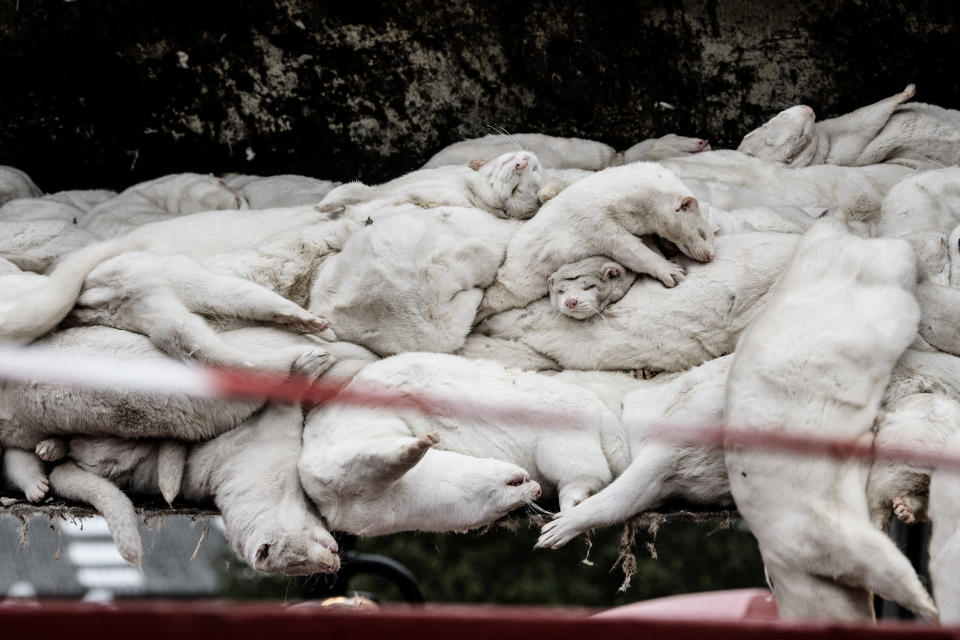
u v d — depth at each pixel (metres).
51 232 2.53
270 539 2.27
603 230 2.42
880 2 2.94
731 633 1.76
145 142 2.90
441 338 2.42
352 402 2.35
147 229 2.49
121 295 2.35
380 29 2.90
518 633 1.73
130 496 2.37
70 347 2.34
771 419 2.19
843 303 2.24
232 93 2.90
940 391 2.25
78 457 2.36
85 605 1.66
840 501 2.17
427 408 2.35
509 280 2.44
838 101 2.94
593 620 1.76
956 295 2.32
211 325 2.37
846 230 2.34
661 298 2.41
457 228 2.45
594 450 2.34
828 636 1.76
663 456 2.30
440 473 2.29
